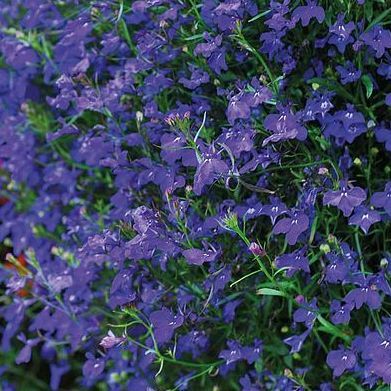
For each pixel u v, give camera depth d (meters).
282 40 0.65
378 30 0.62
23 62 0.73
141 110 0.68
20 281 0.70
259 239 0.65
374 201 0.61
